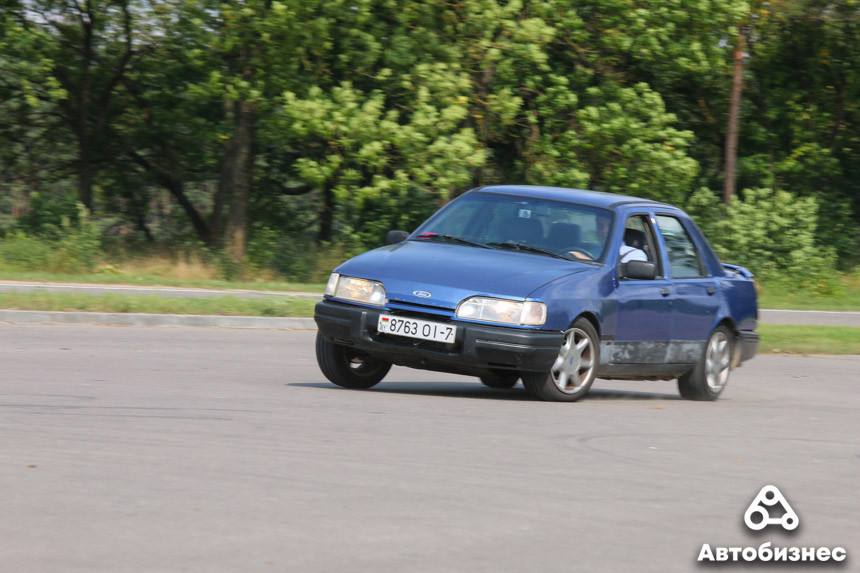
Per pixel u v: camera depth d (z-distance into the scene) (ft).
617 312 89.76
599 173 315.58
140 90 334.03
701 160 387.34
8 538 39.81
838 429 81.97
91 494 46.60
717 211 339.98
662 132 307.37
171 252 293.43
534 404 83.87
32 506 44.37
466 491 49.80
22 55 291.38
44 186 356.79
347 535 41.55
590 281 87.25
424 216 314.35
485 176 323.78
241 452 56.54
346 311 84.74
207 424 65.31
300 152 335.67
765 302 294.25
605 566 39.22
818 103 393.91
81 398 75.66
